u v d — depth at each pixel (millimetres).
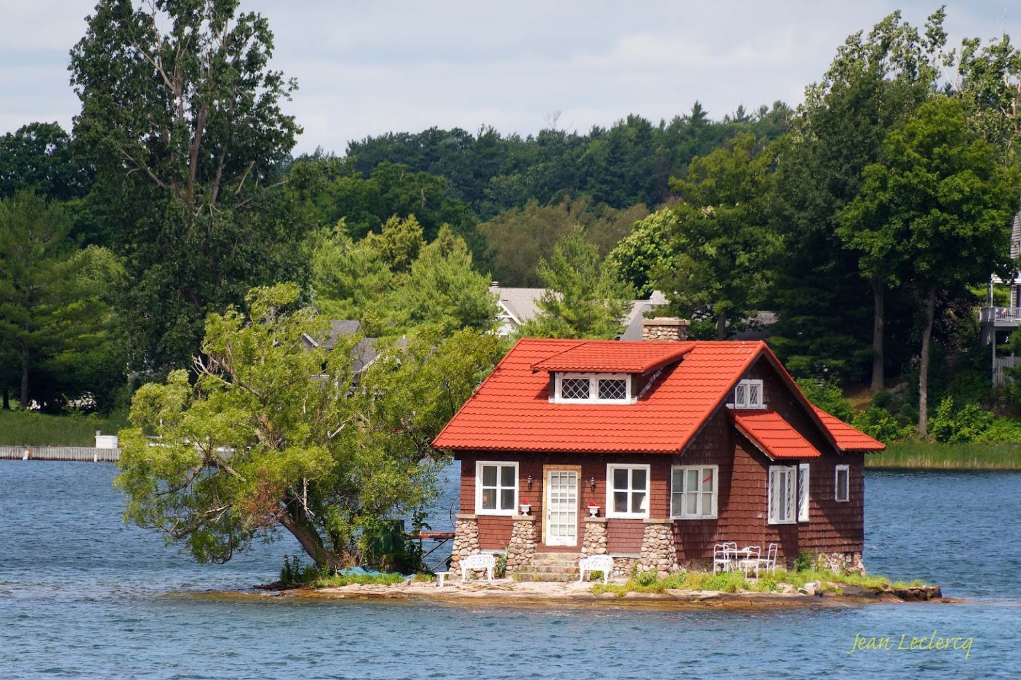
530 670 102250
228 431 125750
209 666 104500
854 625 116000
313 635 113625
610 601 121125
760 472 126375
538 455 125312
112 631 116812
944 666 104000
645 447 121250
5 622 120688
